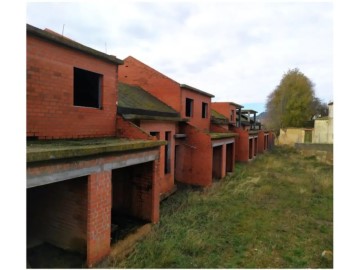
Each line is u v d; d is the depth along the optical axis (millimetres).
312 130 33281
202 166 12125
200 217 8031
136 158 6250
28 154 3570
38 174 3846
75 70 6320
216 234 6844
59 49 5406
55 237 5484
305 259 5746
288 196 10852
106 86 6832
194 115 13938
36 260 5004
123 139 6730
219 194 10828
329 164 19672
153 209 7156
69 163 4355
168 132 10844
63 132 5551
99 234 5129
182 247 5926
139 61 12992
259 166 18953
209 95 15688
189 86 12570
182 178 12453
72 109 5762
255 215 8523
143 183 7289
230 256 5805
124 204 7613
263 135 27938
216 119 17500
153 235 6449
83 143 5301
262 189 11602
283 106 39688
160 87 12516
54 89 5305
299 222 7992
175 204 9422
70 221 5238
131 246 6008
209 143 11945
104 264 5082
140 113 8703
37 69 4934
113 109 7137
